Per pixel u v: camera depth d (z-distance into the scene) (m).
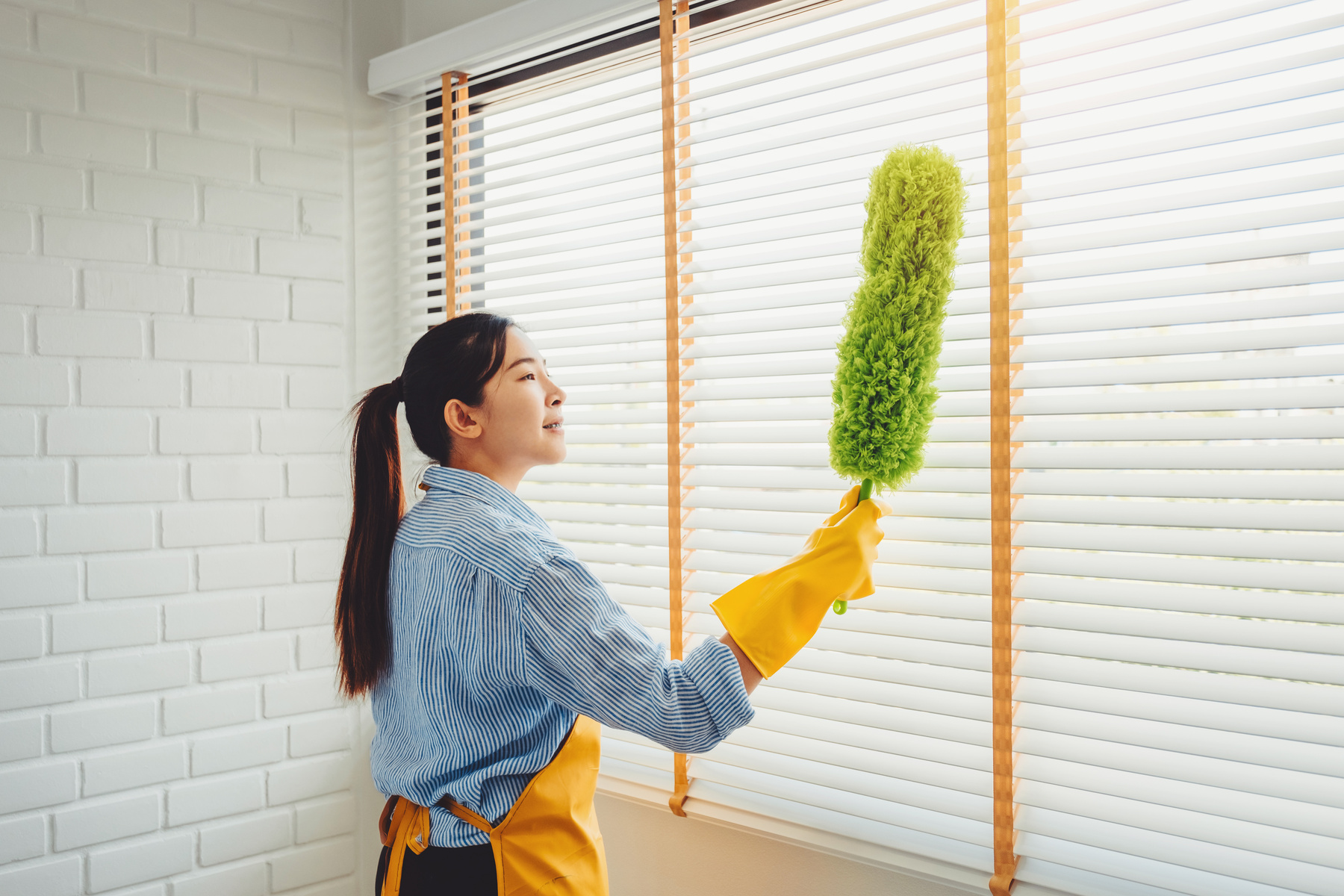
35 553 1.67
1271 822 1.01
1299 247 1.00
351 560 1.15
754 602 0.96
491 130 1.88
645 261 1.75
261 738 1.92
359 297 2.09
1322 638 0.99
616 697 0.93
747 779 1.49
